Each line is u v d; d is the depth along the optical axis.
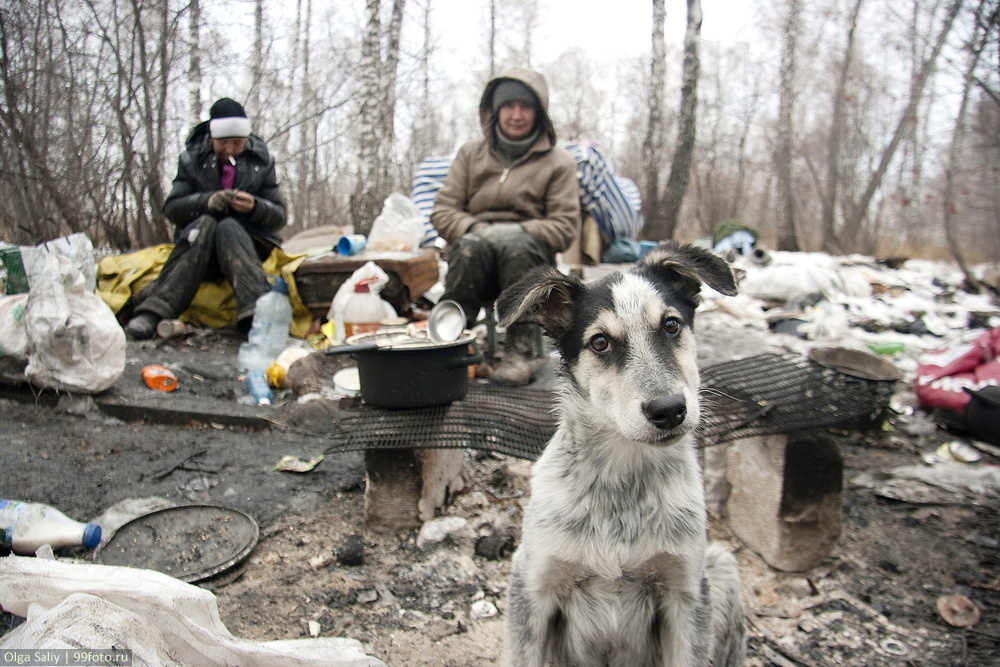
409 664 1.30
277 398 2.46
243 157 3.11
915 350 3.12
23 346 2.21
